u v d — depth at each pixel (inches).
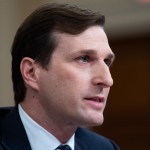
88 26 115.9
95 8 296.5
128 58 323.9
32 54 119.6
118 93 324.5
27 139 120.9
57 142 121.1
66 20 115.6
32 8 294.8
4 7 299.0
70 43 114.9
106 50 116.5
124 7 299.3
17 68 123.6
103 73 114.3
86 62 115.7
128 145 319.9
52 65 116.1
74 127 120.4
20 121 123.0
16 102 126.0
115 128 322.0
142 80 322.7
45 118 120.0
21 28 122.9
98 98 114.7
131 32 306.2
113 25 303.3
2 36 299.1
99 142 142.5
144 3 297.7
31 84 119.6
